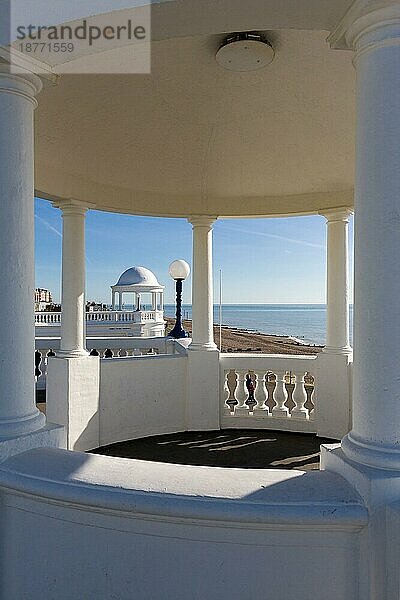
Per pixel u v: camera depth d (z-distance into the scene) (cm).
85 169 802
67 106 603
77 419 798
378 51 304
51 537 324
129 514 302
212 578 295
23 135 367
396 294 297
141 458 773
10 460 343
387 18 297
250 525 289
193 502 288
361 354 311
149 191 917
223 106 631
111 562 309
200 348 947
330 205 891
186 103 621
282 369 938
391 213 298
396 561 270
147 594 303
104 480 314
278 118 659
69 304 820
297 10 312
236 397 963
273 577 291
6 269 359
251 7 308
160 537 301
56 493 309
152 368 906
